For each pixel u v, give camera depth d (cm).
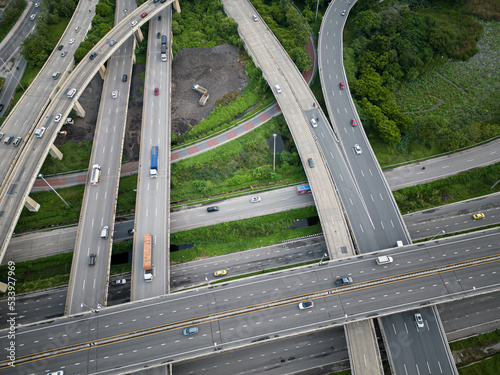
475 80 17338
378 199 13288
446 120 15675
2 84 16700
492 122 15825
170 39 18012
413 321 10938
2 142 13788
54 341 10238
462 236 11956
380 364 10200
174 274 12769
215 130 16175
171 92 17038
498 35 18825
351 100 15762
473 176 14612
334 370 11112
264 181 14738
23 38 18750
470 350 11356
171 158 15438
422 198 14275
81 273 11669
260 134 15925
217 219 13812
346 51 17500
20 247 13212
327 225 12600
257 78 17250
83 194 14388
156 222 12669
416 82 17425
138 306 10788
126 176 15000
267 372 11069
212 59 18262
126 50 17662
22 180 12725
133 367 9919
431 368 10256
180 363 11131
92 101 16825
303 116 15325
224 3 19662
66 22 19125
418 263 11531
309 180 13625
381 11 18625
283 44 17700
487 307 12019
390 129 14825
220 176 14975
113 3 19588
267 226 13688
